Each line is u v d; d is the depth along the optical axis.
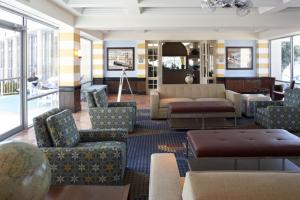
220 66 12.92
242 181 1.06
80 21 8.29
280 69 12.16
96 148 2.98
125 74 12.17
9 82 5.80
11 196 1.26
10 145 1.38
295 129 5.78
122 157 3.07
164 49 14.97
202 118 6.33
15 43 5.98
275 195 1.02
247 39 12.30
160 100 7.47
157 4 6.70
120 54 13.34
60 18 7.04
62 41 8.29
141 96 12.68
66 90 8.38
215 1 5.17
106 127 5.87
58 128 3.01
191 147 3.55
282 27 8.61
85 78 12.81
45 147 3.00
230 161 3.27
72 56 8.31
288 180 1.07
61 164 2.95
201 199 1.01
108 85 13.46
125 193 1.87
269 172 1.14
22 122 6.19
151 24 8.33
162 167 2.04
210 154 3.18
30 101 7.21
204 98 7.74
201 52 13.01
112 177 2.97
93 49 13.09
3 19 5.44
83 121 7.15
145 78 13.27
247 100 7.49
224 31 11.71
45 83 8.05
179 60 15.09
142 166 3.94
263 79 11.15
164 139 5.45
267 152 3.19
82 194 1.85
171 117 6.44
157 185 1.70
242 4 5.23
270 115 5.78
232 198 1.02
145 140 5.38
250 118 7.34
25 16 6.16
